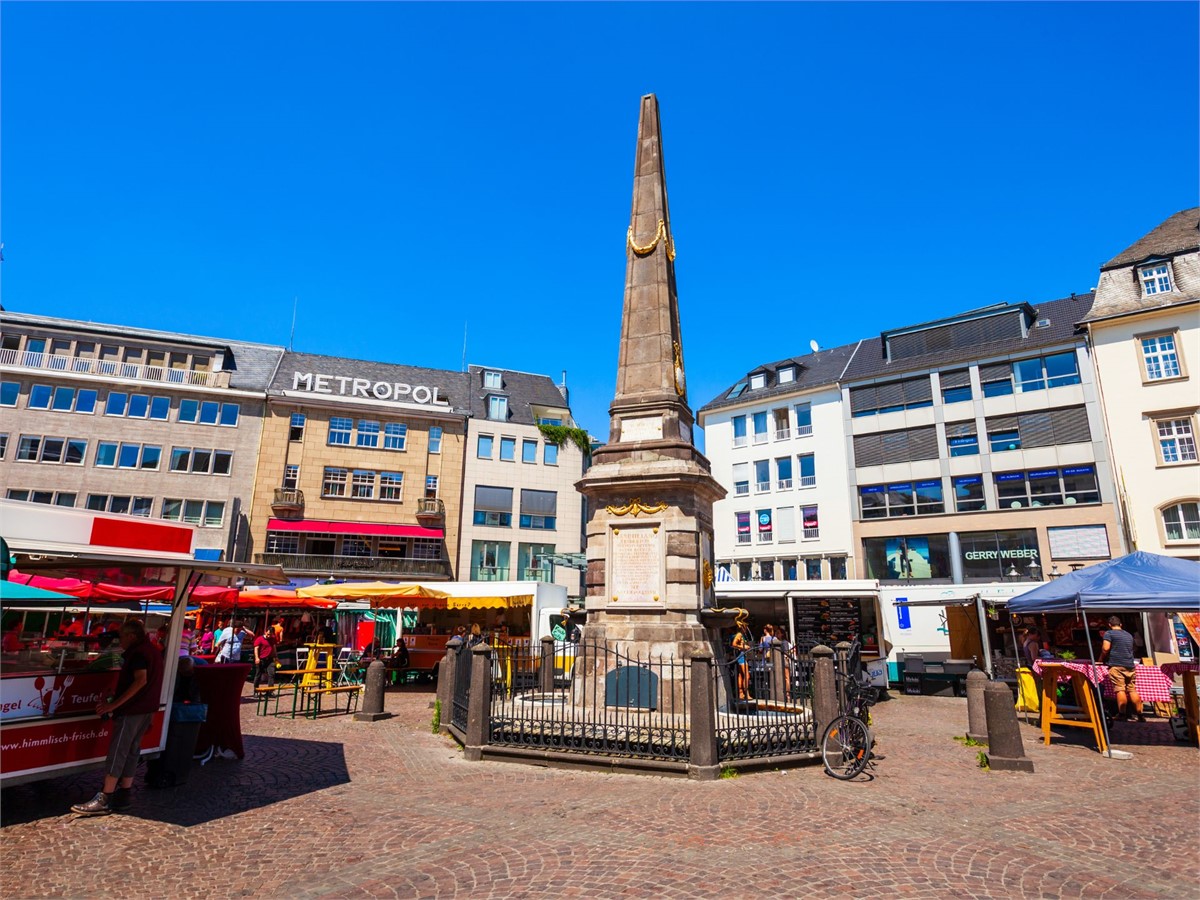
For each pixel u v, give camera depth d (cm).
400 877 495
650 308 1255
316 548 3700
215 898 461
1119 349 2961
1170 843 573
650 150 1352
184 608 783
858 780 788
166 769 746
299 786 755
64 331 3497
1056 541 3016
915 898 459
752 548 3831
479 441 4094
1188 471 2750
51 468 3334
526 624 2777
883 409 3575
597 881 486
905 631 2239
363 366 4309
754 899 456
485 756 894
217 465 3572
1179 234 3058
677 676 1001
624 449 1151
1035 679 1332
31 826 607
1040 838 583
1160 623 2361
